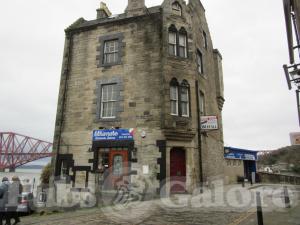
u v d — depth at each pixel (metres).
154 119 16.84
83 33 20.45
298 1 7.69
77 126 18.59
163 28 18.14
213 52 25.05
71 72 19.92
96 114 18.28
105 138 17.42
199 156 17.33
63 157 18.30
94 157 17.44
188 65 18.23
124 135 17.05
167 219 8.95
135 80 17.97
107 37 19.56
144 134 16.72
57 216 10.61
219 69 25.02
